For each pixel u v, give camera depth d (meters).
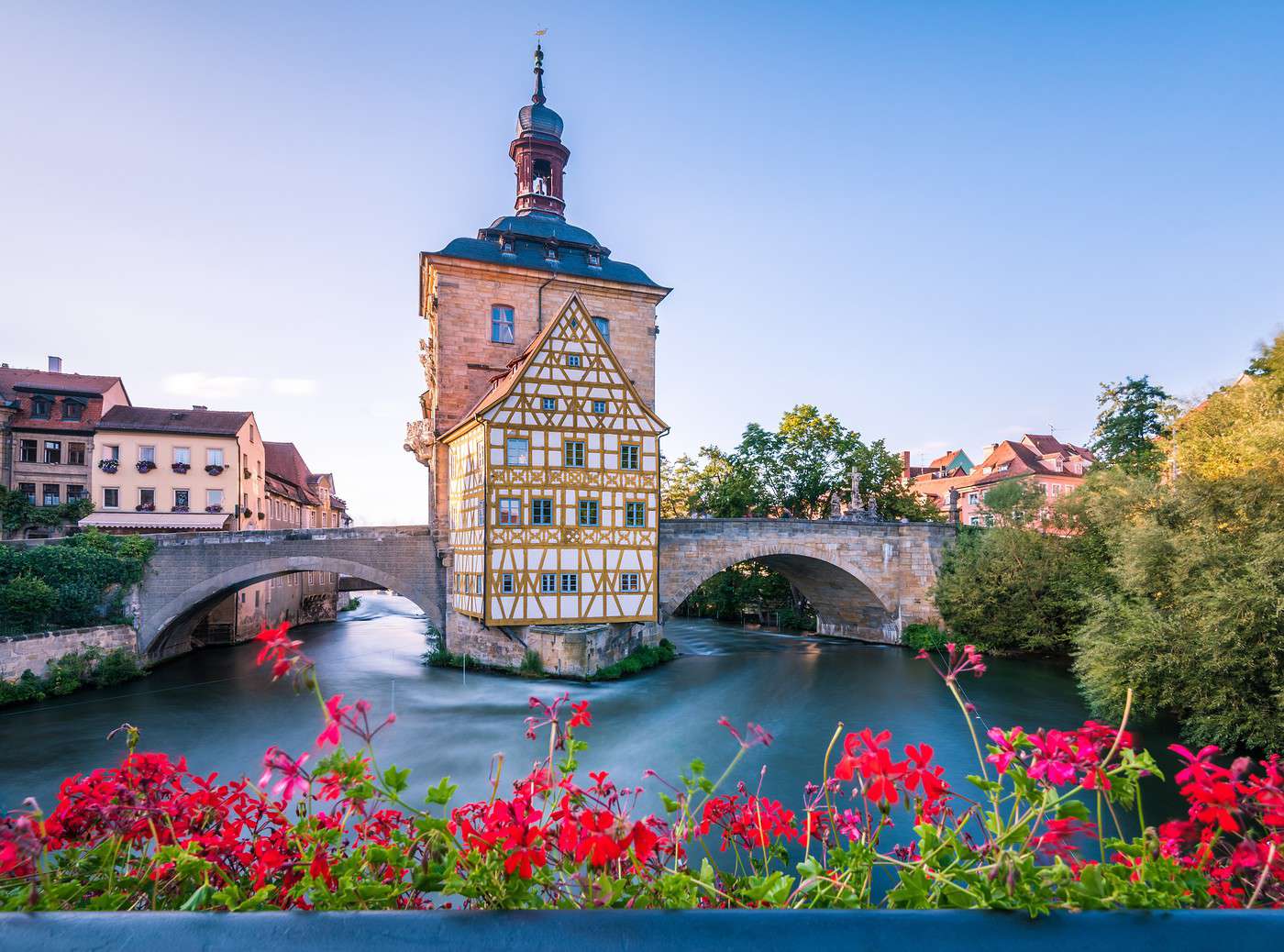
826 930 0.99
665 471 49.12
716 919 1.00
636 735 18.39
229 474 36.66
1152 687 16.58
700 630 42.31
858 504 36.59
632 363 33.47
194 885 2.30
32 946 0.91
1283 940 1.01
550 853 2.06
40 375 38.34
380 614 58.25
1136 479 21.69
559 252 33.66
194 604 26.91
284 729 19.31
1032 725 19.62
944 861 1.95
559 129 35.97
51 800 14.20
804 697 22.95
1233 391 22.16
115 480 35.09
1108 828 11.30
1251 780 1.96
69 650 23.73
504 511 23.81
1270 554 15.17
